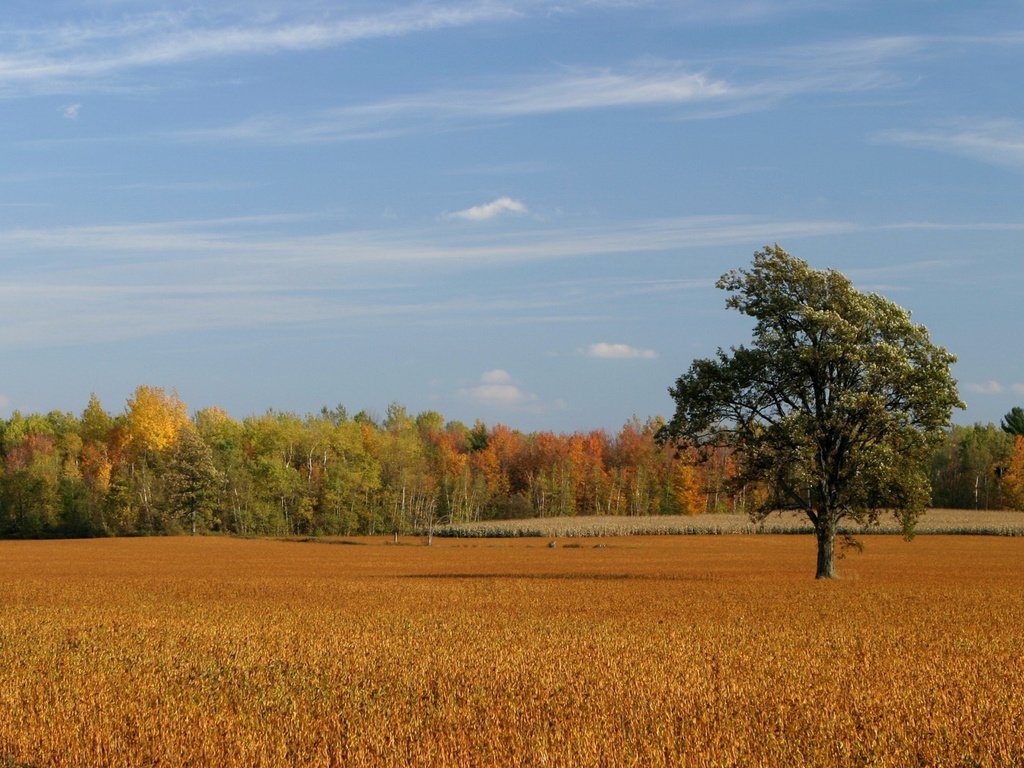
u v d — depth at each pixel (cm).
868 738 1534
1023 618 3291
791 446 4806
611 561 7912
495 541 12050
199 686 1975
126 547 10575
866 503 4941
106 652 2430
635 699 1816
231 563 7688
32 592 4609
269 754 1471
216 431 15100
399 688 1945
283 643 2625
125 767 1445
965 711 1702
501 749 1465
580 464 16475
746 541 11550
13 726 1641
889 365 4719
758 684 1975
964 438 17025
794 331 4959
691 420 4991
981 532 11744
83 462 14400
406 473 14275
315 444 14850
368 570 6725
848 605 3762
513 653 2420
